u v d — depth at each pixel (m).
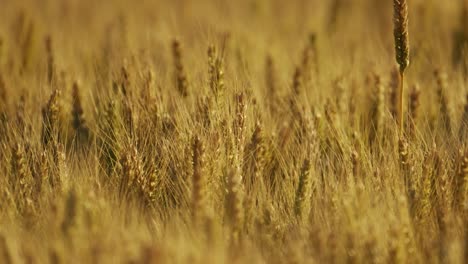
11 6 20.31
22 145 10.02
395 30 10.40
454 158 9.73
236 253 7.71
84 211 8.00
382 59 13.20
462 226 8.55
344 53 14.97
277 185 9.60
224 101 10.74
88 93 12.20
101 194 8.88
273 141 10.43
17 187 9.50
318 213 8.80
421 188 9.20
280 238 8.64
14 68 13.54
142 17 19.23
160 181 9.77
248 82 11.72
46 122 10.79
